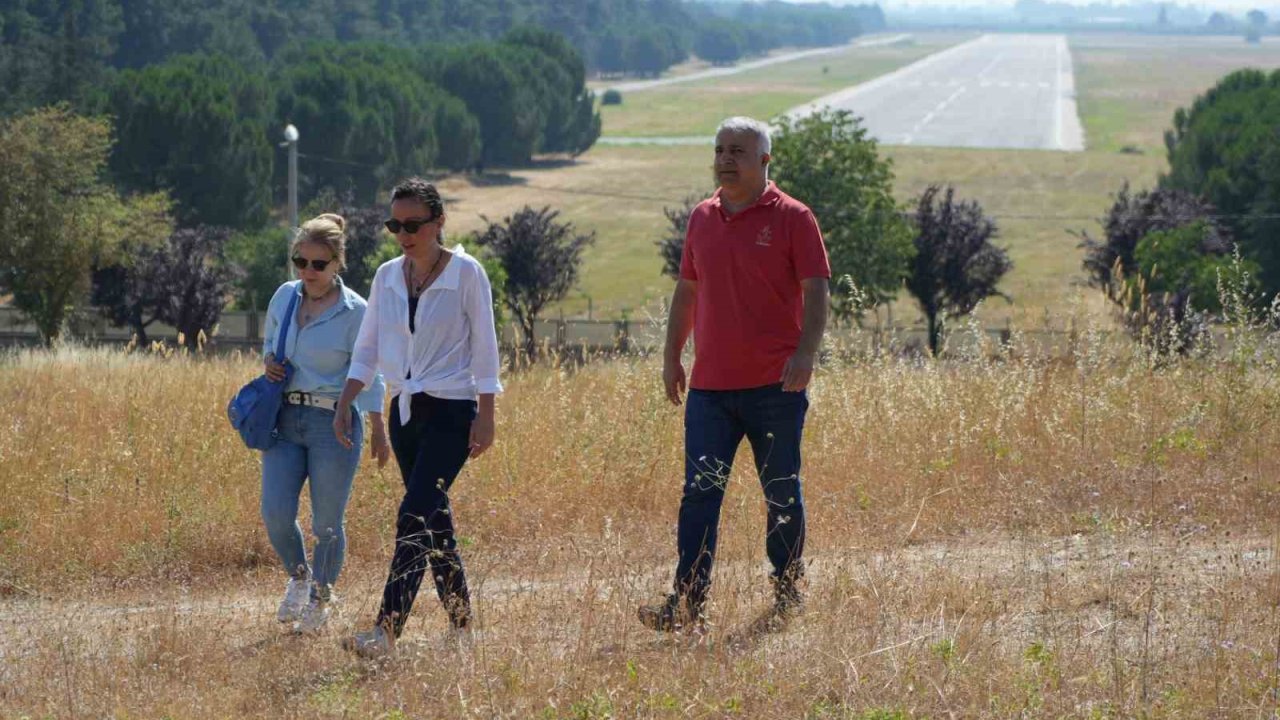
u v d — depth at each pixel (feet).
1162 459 63.52
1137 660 36.86
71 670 39.06
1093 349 74.90
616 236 638.53
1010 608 42.68
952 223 321.32
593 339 301.02
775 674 36.60
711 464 43.86
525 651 38.19
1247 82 629.10
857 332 78.84
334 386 45.01
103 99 570.87
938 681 35.40
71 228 316.40
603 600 44.16
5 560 52.21
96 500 57.52
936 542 53.26
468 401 42.83
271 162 587.68
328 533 45.42
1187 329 85.25
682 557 42.96
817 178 295.89
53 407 79.05
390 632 40.34
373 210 383.65
